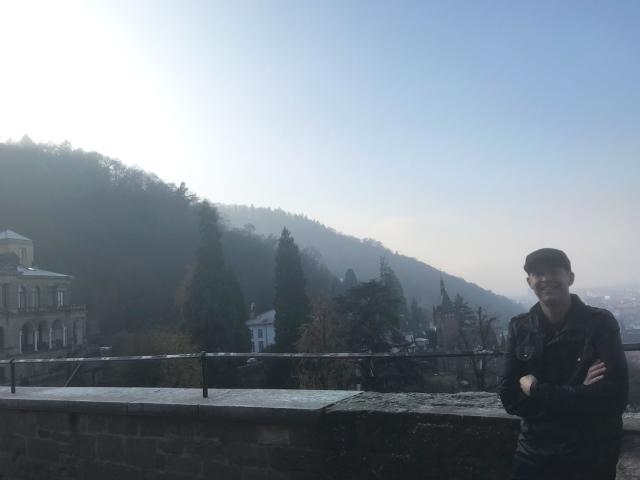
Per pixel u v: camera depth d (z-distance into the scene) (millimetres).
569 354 2570
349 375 25469
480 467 3818
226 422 4918
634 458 3180
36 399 5992
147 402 5273
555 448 2508
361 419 4309
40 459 6047
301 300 51625
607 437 2459
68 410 5746
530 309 2861
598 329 2545
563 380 2570
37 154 93375
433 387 18906
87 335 70000
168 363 42656
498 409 4020
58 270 79750
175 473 5152
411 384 19891
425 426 4043
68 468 5820
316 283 94375
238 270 97062
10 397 6230
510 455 3705
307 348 37688
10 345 55094
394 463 4160
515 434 3693
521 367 2748
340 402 4676
